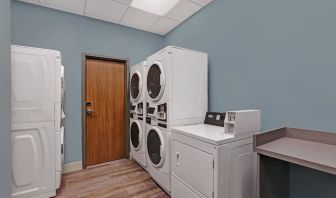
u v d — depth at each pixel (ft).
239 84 6.70
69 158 8.89
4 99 4.66
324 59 4.50
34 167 5.98
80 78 9.20
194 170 4.93
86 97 9.57
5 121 4.69
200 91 7.33
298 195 4.99
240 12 6.62
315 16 4.64
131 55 10.75
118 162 10.14
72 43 8.97
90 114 9.72
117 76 10.62
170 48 6.41
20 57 5.74
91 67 9.75
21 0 7.73
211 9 7.94
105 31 9.89
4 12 4.62
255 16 6.10
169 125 6.36
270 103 5.71
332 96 4.39
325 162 3.05
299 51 4.97
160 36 11.84
